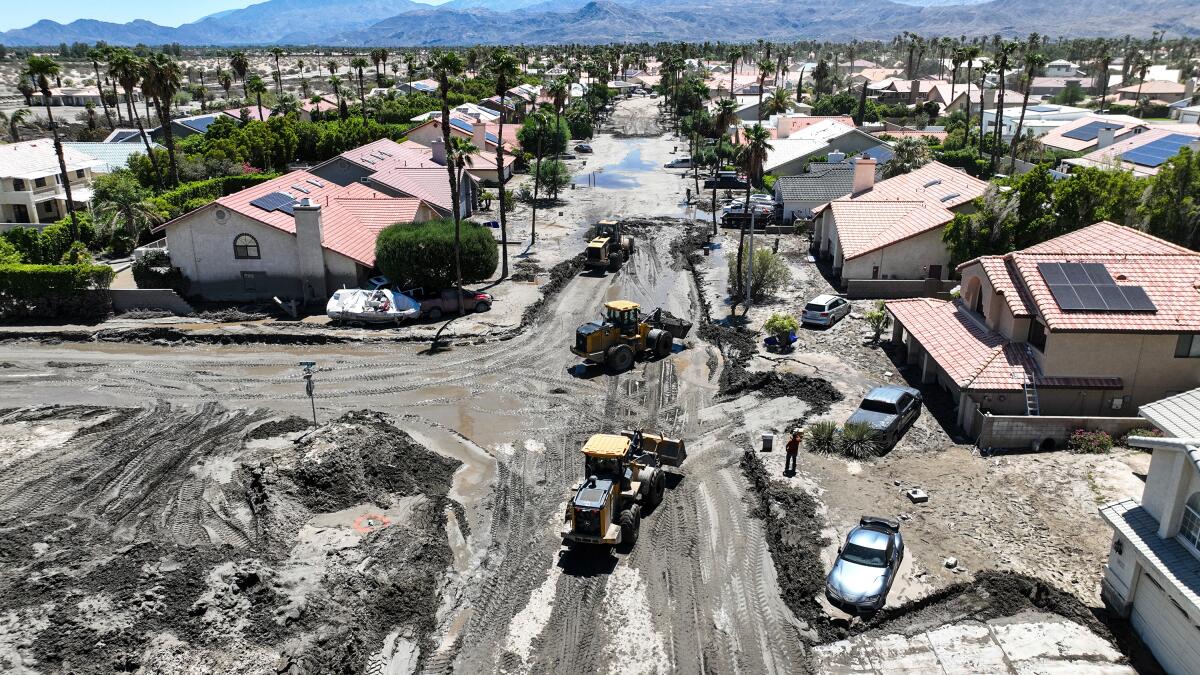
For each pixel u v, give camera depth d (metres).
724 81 181.62
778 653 18.70
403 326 43.06
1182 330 27.88
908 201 52.34
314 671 17.61
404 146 75.12
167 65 68.38
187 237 45.72
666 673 18.17
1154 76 174.50
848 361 36.78
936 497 24.88
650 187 86.38
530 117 103.75
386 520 24.30
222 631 18.36
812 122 99.81
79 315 44.25
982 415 28.09
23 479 26.83
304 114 121.50
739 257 46.25
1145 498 19.23
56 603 19.20
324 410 32.75
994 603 19.98
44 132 117.12
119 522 24.12
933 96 149.50
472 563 22.47
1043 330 29.88
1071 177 41.94
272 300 46.69
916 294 46.78
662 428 30.84
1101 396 29.41
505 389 34.88
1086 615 19.42
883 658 18.38
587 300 47.69
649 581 21.47
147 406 33.19
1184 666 17.03
